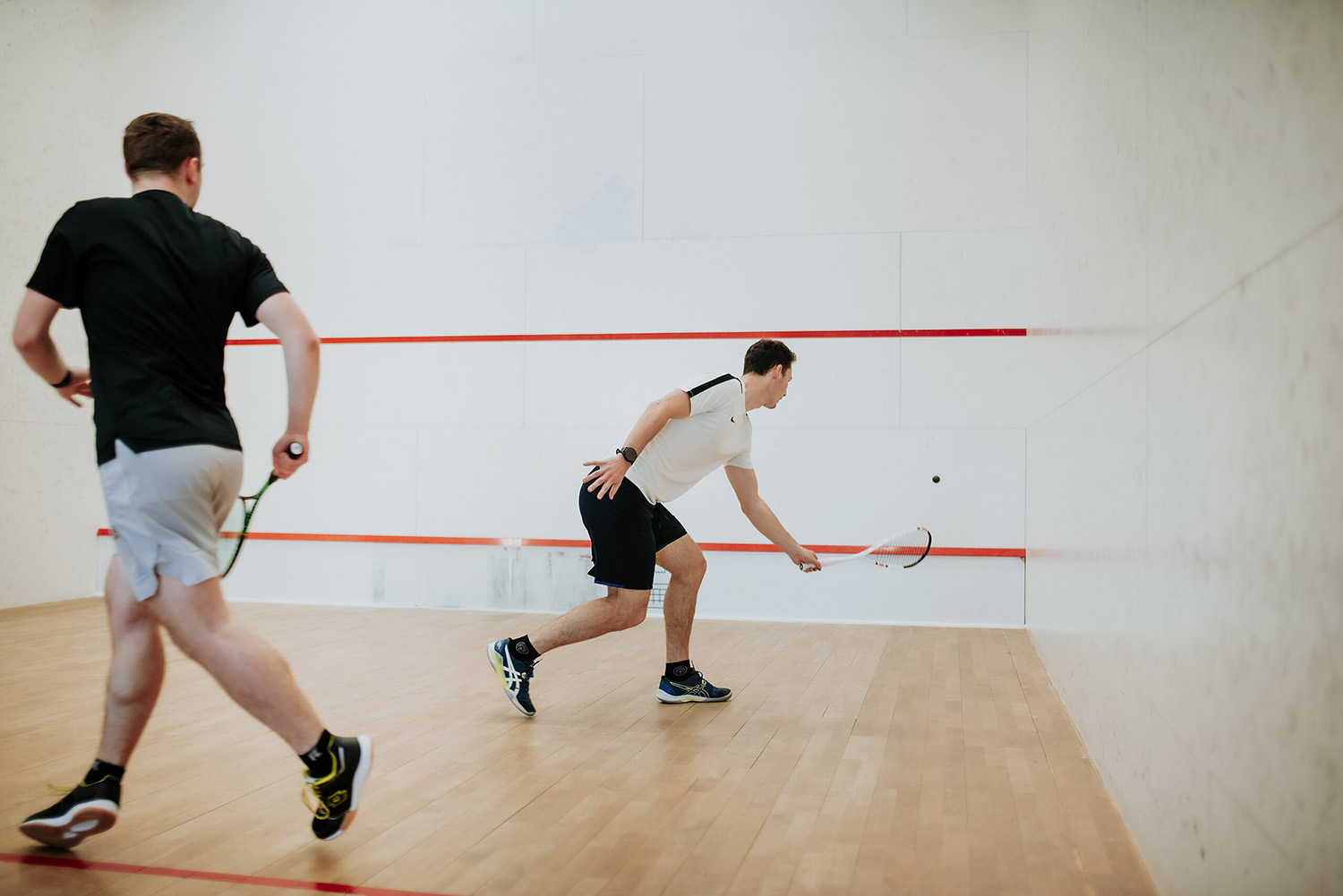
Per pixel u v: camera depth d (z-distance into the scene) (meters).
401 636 4.64
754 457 5.34
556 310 5.59
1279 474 1.10
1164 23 1.75
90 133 5.98
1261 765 1.15
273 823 2.09
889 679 3.71
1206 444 1.43
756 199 5.40
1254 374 1.19
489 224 5.67
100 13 6.04
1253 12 1.20
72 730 2.84
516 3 5.66
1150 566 1.85
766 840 2.01
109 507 1.74
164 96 6.04
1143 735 1.89
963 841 2.01
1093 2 2.69
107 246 1.78
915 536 3.45
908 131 5.27
